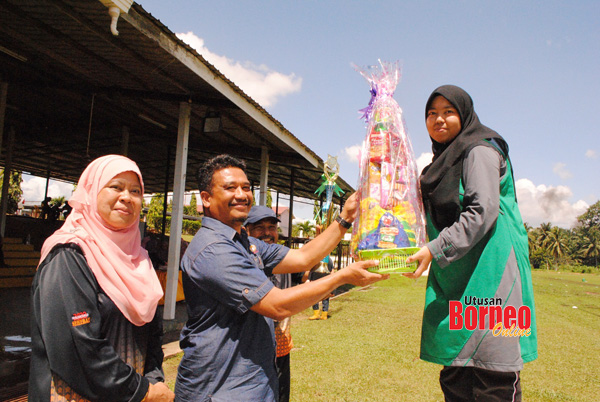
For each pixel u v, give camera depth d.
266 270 2.21
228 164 1.89
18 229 12.05
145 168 14.18
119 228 1.70
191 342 1.71
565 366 5.41
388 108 1.96
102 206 1.65
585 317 10.24
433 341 1.86
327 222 3.60
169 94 6.66
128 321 1.66
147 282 1.75
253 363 1.68
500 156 1.82
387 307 10.02
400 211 1.80
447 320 1.82
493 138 1.81
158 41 4.60
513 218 1.84
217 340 1.65
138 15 4.26
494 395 1.72
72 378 1.41
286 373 2.80
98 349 1.45
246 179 1.89
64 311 1.43
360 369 4.80
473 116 1.94
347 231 2.17
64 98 8.06
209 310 1.69
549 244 77.06
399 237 1.72
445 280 1.85
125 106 8.00
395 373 4.72
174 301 6.29
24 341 4.39
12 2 4.26
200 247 1.72
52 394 1.43
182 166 6.51
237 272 1.62
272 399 1.71
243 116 7.46
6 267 8.52
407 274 1.69
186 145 6.62
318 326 7.32
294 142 8.89
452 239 1.65
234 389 1.62
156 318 1.89
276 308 1.58
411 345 6.12
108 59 5.65
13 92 7.98
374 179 1.85
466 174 1.76
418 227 1.85
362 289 14.19
